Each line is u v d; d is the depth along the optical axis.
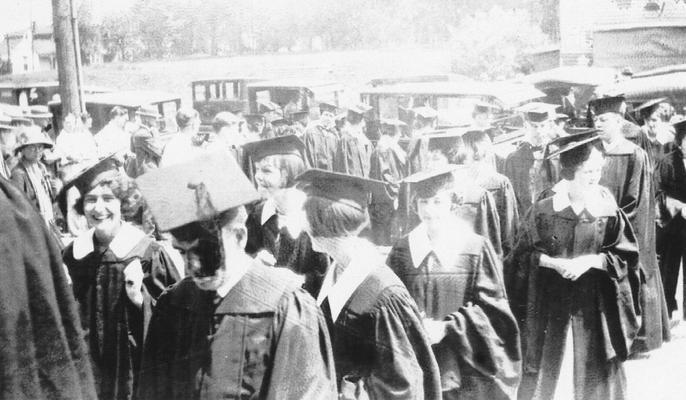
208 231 2.21
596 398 3.81
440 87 6.91
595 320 3.79
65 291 2.13
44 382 2.01
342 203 2.80
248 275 2.28
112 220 3.46
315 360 2.23
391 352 2.64
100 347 3.38
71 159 5.48
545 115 5.33
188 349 2.24
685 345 5.22
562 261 3.75
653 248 4.94
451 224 3.43
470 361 3.21
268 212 3.45
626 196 4.76
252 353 2.20
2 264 1.95
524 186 5.18
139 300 3.38
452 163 4.58
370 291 2.69
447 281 3.28
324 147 5.49
